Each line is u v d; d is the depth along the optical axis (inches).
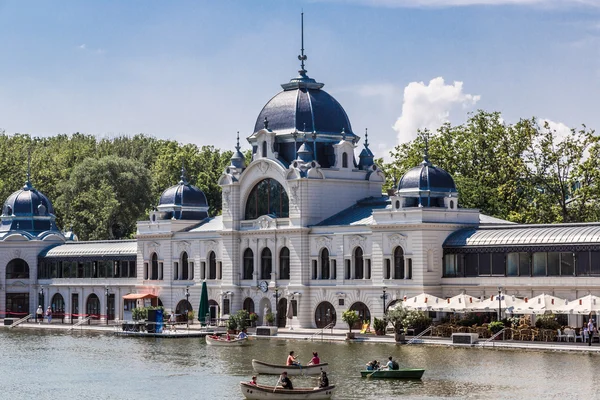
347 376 4603.8
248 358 5305.1
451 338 5693.9
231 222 7190.0
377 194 7116.1
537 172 7682.1
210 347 5876.0
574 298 5615.2
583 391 4092.0
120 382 4628.4
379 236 6358.3
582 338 5359.3
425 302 5792.3
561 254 5684.1
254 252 7071.9
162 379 4680.1
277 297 6894.7
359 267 6520.7
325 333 6343.5
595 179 7288.4
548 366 4677.7
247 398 4156.0
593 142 7431.1
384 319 5900.6
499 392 4124.0
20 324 7859.3
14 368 5123.0
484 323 5728.3
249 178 7121.1
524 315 5748.0
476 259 6053.2
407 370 4475.9
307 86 7214.6
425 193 6259.8
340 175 6934.1
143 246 7810.0
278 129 7091.5
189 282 7490.2
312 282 6747.1
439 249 6215.6
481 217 6727.4
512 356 5022.1
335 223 6752.0
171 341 6289.4
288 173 6845.5
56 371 5000.0
